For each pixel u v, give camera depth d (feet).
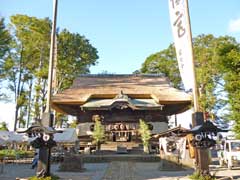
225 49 83.20
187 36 51.72
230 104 81.87
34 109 155.43
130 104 116.57
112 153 103.24
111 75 147.43
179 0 53.72
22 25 162.20
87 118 124.57
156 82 139.03
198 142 46.47
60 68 167.94
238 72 80.07
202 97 136.05
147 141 105.91
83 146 117.70
